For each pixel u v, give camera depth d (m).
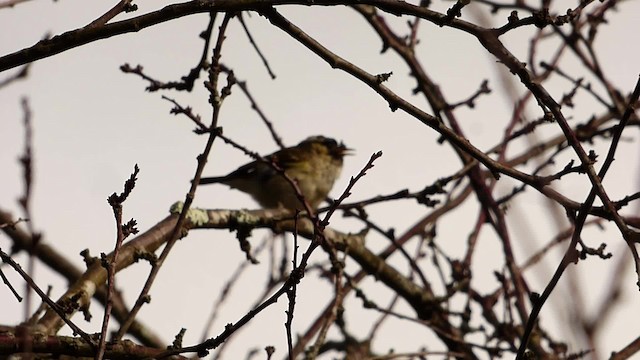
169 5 7.82
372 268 12.77
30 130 7.97
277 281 12.12
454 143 8.23
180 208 11.02
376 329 12.35
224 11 7.98
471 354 12.53
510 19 7.79
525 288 12.04
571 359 11.18
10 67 7.60
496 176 8.20
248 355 11.36
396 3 7.84
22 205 7.62
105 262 7.27
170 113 8.77
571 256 7.36
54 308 7.33
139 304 8.09
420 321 11.98
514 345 12.06
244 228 11.54
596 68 13.12
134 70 10.45
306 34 8.17
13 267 7.30
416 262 13.24
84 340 7.64
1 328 8.35
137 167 7.36
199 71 10.48
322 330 9.55
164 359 8.33
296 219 7.61
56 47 7.62
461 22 7.83
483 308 12.80
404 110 8.25
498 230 12.38
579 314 5.80
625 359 9.52
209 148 8.70
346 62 8.20
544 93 7.79
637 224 8.04
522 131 12.59
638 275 7.22
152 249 10.27
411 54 13.26
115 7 7.86
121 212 7.39
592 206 7.68
